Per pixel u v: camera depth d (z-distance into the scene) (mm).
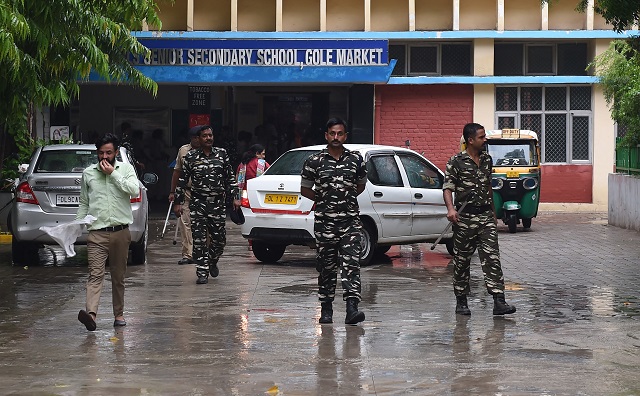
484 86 29719
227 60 27031
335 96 31391
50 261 16812
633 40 17203
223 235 14219
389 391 7641
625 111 23141
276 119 31500
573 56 30000
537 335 9945
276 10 29375
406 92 29781
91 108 31125
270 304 12055
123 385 7871
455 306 11883
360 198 15930
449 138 29875
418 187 16984
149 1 14922
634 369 8383
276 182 15781
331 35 29312
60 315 11312
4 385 7871
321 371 8336
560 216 28297
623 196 24094
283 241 15727
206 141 14070
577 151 30156
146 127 31469
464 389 7691
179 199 14219
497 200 23016
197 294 12906
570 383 7883
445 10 29922
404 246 19703
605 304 12086
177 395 7559
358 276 10609
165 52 26922
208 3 29703
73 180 15734
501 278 11258
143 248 16281
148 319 10977
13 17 10555
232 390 7703
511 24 29922
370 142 29312
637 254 18203
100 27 13086
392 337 9859
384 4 29875
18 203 15820
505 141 23531
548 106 30016
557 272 15477
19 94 12562
